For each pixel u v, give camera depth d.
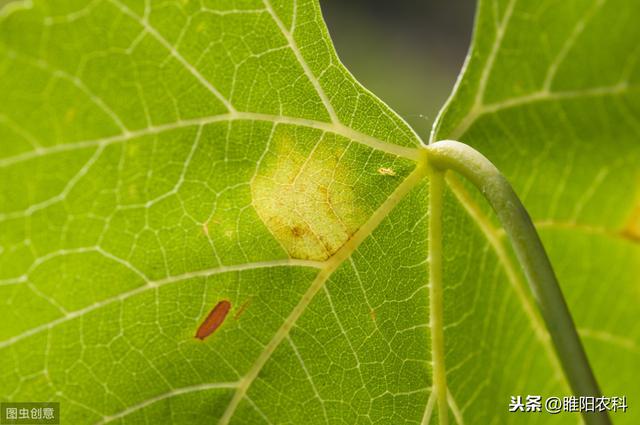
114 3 0.13
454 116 0.15
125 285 0.13
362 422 0.15
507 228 0.14
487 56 0.15
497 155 0.15
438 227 0.14
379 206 0.14
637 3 0.15
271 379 0.14
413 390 0.15
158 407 0.14
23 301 0.13
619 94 0.15
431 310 0.15
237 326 0.14
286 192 0.14
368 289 0.14
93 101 0.13
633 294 0.16
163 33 0.13
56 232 0.13
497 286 0.15
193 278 0.14
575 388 0.14
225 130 0.13
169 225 0.13
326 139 0.14
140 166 0.13
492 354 0.15
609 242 0.16
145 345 0.14
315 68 0.14
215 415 0.14
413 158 0.14
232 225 0.14
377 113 0.14
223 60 0.13
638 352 0.16
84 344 0.13
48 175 0.13
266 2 0.13
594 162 0.15
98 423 0.14
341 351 0.14
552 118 0.15
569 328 0.13
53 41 0.13
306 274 0.14
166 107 0.13
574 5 0.15
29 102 0.13
